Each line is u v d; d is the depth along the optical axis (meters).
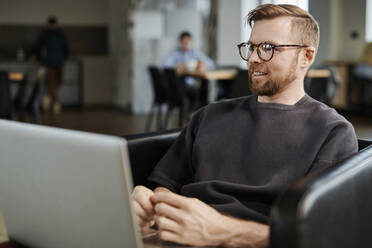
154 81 6.78
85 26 11.34
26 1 10.91
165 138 1.71
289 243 0.85
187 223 1.13
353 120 7.67
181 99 6.13
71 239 0.98
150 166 1.67
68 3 11.15
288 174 1.33
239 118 1.47
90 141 0.86
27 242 1.12
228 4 8.42
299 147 1.35
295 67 1.39
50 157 0.95
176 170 1.57
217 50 8.48
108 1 11.28
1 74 5.30
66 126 7.34
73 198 0.93
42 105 10.19
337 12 9.17
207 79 6.06
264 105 1.43
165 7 9.09
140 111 9.20
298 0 9.21
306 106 1.41
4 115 5.36
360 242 1.08
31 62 10.16
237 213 1.31
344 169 1.03
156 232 1.26
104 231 0.91
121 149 0.83
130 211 0.85
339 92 8.70
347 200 1.00
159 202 1.20
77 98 10.89
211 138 1.49
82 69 10.87
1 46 10.84
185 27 9.17
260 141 1.40
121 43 9.94
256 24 1.40
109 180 0.86
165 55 9.19
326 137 1.34
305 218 0.85
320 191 0.90
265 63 1.38
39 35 10.16
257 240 1.17
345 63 8.61
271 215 0.88
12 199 1.10
